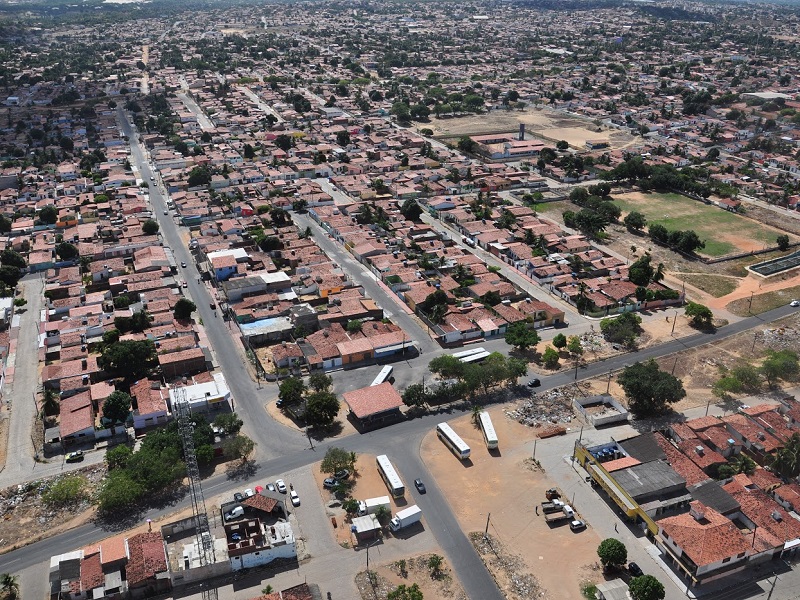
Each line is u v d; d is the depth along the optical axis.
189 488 139.00
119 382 173.88
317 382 167.12
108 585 114.19
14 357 187.00
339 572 119.19
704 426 154.12
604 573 119.69
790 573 120.56
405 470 144.62
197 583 117.44
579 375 180.62
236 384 174.75
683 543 119.12
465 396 170.88
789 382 178.50
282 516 131.12
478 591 116.12
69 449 151.12
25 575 118.94
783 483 139.88
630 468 139.00
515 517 132.50
